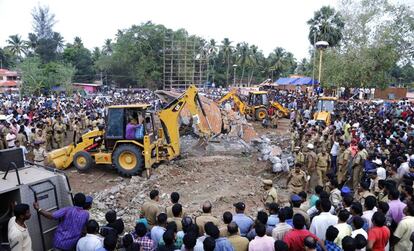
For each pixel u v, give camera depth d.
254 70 96.56
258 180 12.77
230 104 28.09
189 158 15.19
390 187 6.70
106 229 5.32
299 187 10.03
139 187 11.64
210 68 86.88
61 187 6.06
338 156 12.21
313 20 52.28
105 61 70.88
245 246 5.23
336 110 26.34
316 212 6.43
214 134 17.31
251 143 17.86
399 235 5.76
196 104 14.87
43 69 56.62
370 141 13.73
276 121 26.41
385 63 30.20
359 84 31.64
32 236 5.48
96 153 13.30
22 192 5.34
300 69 94.81
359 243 4.97
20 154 6.39
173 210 6.16
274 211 6.19
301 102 34.69
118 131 12.97
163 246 5.11
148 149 12.59
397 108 27.88
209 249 4.64
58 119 18.53
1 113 23.45
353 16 31.42
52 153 13.73
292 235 5.14
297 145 15.20
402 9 30.44
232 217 5.68
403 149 11.20
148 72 63.28
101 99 39.25
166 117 14.12
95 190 11.74
